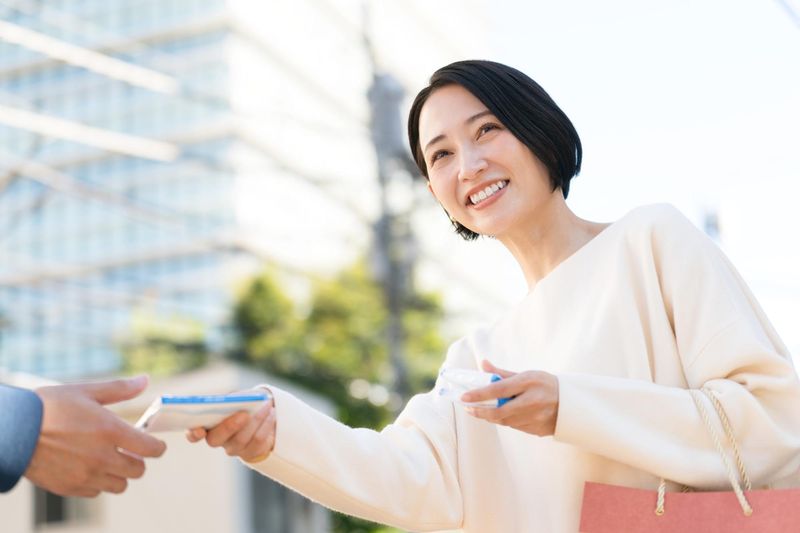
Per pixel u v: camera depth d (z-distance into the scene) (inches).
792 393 86.3
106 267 1948.8
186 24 1929.1
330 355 1021.2
